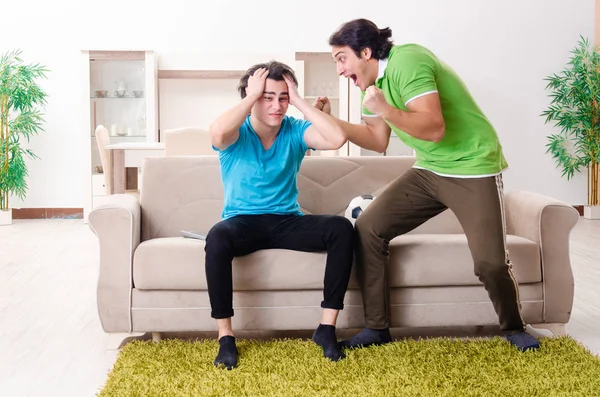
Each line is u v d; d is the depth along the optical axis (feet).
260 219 7.86
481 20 22.06
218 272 7.36
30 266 13.71
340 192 9.52
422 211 7.79
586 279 12.32
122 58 20.65
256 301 7.96
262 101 7.79
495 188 7.38
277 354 7.57
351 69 7.57
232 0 21.77
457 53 22.12
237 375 6.89
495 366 7.10
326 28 21.97
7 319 9.68
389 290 8.02
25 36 21.21
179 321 8.00
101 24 21.44
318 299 8.01
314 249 7.80
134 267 7.90
